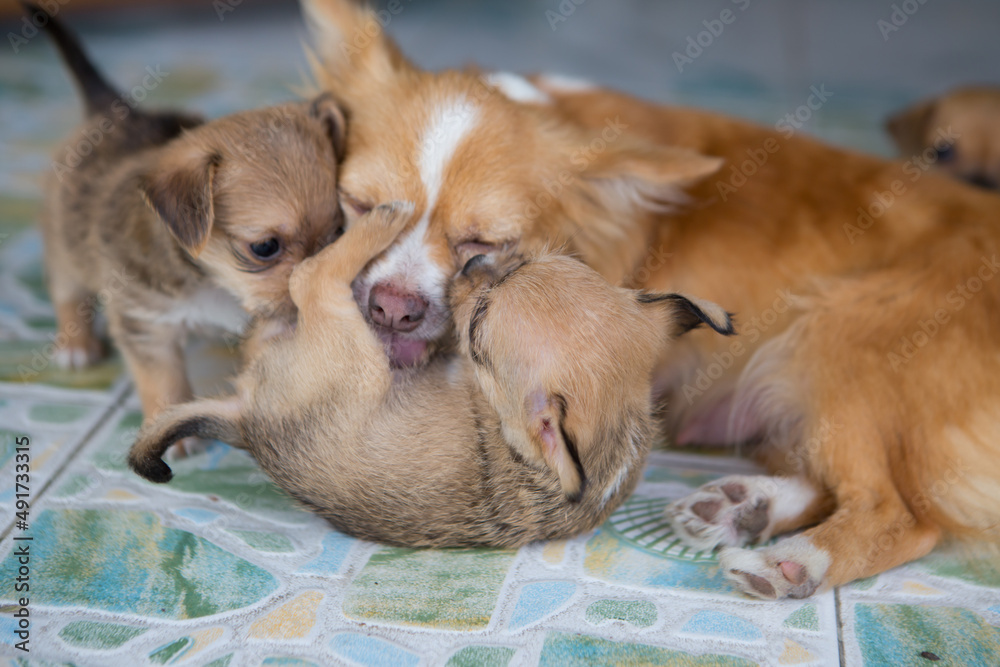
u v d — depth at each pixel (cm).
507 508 65
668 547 66
